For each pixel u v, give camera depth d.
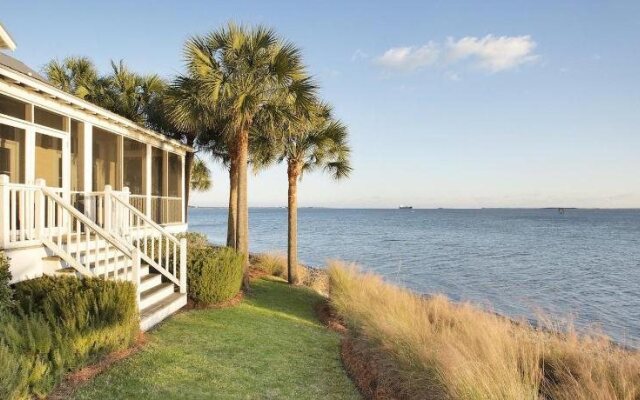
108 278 6.71
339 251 35.38
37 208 7.00
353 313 8.36
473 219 126.12
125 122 10.86
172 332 7.23
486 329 6.50
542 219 126.50
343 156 16.16
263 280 15.14
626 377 5.05
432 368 5.16
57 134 8.77
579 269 25.59
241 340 7.18
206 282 9.68
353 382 5.84
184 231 16.06
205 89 11.28
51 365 4.44
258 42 11.66
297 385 5.52
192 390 4.93
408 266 26.25
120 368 5.31
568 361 5.98
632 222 105.50
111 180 11.30
